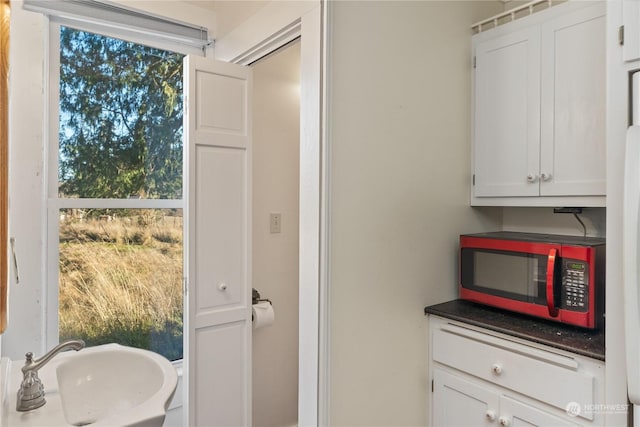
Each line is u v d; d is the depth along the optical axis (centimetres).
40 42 165
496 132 183
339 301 146
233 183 193
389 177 161
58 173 178
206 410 185
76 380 140
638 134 102
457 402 163
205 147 184
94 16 180
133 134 199
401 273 166
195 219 181
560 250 145
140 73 201
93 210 187
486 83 187
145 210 203
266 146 229
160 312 208
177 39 207
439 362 171
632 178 100
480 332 155
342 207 146
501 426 147
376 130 156
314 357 144
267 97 229
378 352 158
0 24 90
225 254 191
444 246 183
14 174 159
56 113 177
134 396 140
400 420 165
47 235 175
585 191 154
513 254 159
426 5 174
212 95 185
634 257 100
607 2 119
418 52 171
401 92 165
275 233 233
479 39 190
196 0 210
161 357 144
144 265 202
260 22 176
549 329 145
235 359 195
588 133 153
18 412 106
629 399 105
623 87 114
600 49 150
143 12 192
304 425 148
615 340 115
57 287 177
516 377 143
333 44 143
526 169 172
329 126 142
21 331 161
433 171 178
